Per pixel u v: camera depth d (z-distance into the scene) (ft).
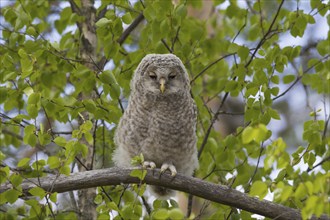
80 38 47.93
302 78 44.55
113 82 39.40
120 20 41.73
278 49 41.88
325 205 27.37
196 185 36.50
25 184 36.19
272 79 41.22
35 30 43.50
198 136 46.68
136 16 47.50
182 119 41.47
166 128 41.22
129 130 41.60
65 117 40.88
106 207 35.24
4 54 43.21
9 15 45.55
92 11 49.37
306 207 27.50
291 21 43.21
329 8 43.88
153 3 43.24
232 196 35.81
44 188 35.91
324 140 37.22
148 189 43.68
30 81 41.16
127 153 41.96
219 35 57.16
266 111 39.27
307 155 36.35
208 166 44.86
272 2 54.19
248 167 42.11
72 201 44.47
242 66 42.06
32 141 34.50
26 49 42.75
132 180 36.37
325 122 40.29
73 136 33.96
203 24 50.49
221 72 51.21
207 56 50.19
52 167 33.65
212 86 51.21
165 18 42.91
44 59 43.96
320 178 27.78
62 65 43.68
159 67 41.52
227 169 43.34
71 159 33.73
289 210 35.06
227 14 49.08
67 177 36.19
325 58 44.83
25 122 41.81
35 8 48.73
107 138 46.75
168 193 43.16
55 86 47.75
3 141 47.83
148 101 41.32
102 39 45.14
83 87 41.52
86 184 36.19
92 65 46.75
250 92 39.93
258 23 46.75
